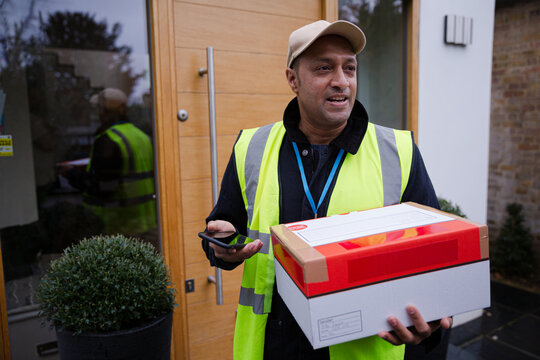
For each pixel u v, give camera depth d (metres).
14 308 1.94
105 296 1.44
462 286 0.90
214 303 2.27
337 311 0.83
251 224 1.18
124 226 2.18
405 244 0.85
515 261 4.21
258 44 2.28
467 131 3.15
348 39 1.08
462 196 3.19
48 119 2.06
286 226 1.03
